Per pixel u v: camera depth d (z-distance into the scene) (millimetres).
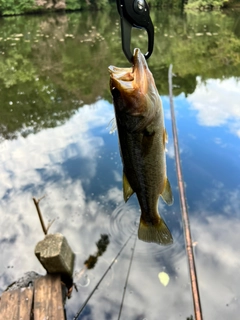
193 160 1295
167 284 826
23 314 715
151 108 340
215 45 2986
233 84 2070
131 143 365
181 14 4703
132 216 1034
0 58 2877
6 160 1373
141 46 2986
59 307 723
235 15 4426
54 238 824
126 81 330
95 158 1347
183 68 2422
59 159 1361
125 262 891
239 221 1002
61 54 2924
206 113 1668
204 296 792
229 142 1401
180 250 913
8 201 1141
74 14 5336
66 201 1122
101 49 3025
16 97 2037
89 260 902
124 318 760
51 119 1727
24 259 926
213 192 1125
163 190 413
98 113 1762
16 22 4715
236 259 881
